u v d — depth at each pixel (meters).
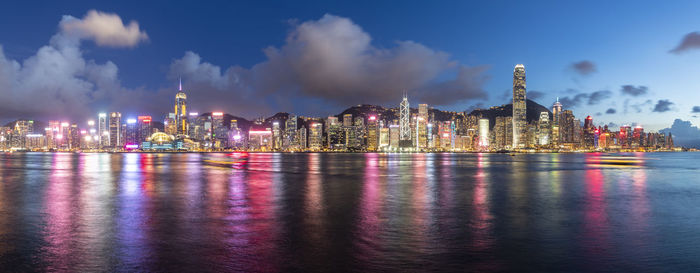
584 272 16.25
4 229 24.05
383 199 39.56
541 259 17.94
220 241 20.89
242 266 16.67
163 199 39.03
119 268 16.44
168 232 23.11
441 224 25.88
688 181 65.25
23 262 17.22
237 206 33.97
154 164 137.00
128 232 23.12
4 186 53.91
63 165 127.44
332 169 104.00
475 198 40.94
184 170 96.62
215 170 96.94
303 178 69.44
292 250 19.12
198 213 30.14
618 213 31.08
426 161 184.25
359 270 16.25
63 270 16.20
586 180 67.25
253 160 191.88
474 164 146.75
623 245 20.45
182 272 15.94
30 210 31.88
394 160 199.88
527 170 102.44
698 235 22.86
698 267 16.86
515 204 36.34
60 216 28.81
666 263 17.41
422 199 39.78
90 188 50.69
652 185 57.34
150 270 16.17
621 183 61.09
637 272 16.25
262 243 20.48
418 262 17.36
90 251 18.91
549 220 27.66
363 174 82.31
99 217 28.38
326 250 19.17
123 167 113.44
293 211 31.14
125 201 37.56
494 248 19.72
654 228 24.86
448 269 16.47
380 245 20.17
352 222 26.44
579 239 21.77
